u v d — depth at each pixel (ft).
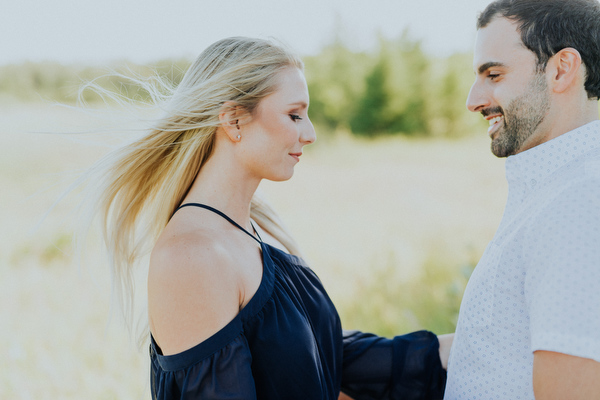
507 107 4.61
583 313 3.49
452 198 28.60
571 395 3.48
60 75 81.30
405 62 75.61
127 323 5.70
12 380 10.00
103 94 5.55
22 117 50.52
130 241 5.54
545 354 3.60
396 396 5.93
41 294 14.65
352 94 74.49
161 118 5.01
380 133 74.49
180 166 5.02
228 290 4.38
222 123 4.78
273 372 4.59
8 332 12.21
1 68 82.53
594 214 3.71
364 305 13.03
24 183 29.94
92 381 10.09
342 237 20.68
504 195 28.99
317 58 77.61
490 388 4.53
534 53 4.46
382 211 25.58
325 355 5.35
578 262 3.59
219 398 4.18
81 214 5.55
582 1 4.41
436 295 13.32
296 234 21.21
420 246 18.92
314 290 5.41
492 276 4.47
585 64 4.41
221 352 4.29
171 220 4.77
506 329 4.39
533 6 4.46
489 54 4.64
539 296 3.74
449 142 62.54
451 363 5.06
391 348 6.02
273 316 4.67
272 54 4.87
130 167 5.26
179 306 4.23
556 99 4.47
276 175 4.96
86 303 14.05
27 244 18.86
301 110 4.97
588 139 4.37
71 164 34.58
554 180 4.36
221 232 4.70
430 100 73.41
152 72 5.69
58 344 11.62
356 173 36.99
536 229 3.98
